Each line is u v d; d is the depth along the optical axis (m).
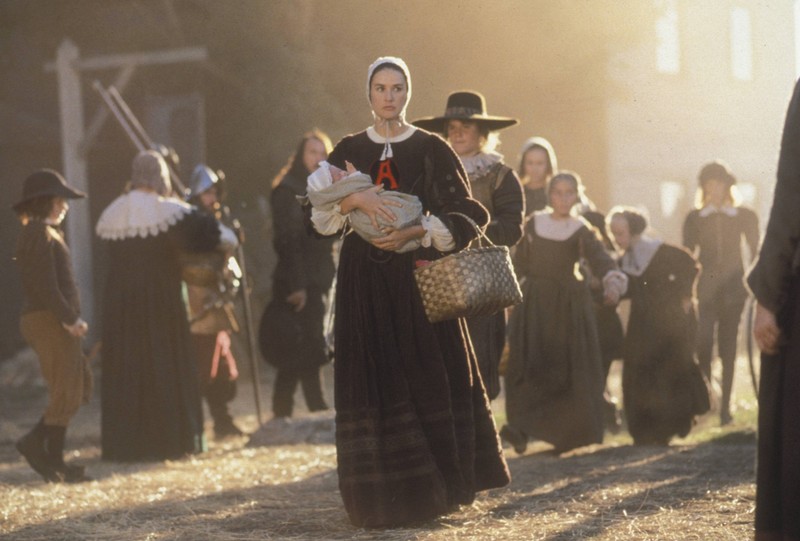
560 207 13.00
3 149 31.52
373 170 8.64
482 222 8.58
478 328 10.55
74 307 11.95
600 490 9.72
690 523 8.27
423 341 8.41
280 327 15.80
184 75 29.53
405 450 8.24
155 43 29.92
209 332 15.57
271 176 27.42
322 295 15.97
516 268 13.04
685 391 13.59
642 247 13.96
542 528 8.20
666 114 36.69
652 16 29.83
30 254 11.84
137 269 14.02
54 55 31.84
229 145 27.98
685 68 37.41
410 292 8.45
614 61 30.84
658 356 13.63
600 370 12.84
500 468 8.73
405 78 8.70
